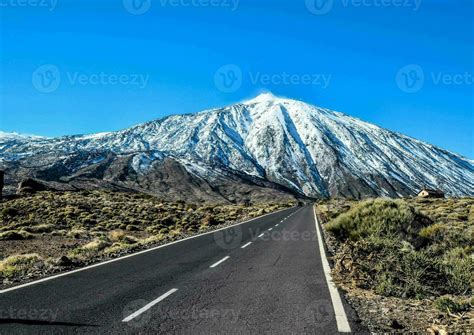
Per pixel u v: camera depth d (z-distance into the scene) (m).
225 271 11.35
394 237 14.93
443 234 16.70
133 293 8.60
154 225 32.91
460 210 41.62
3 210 36.16
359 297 8.46
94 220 34.97
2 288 9.09
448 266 10.30
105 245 19.52
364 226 17.95
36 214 37.16
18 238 23.22
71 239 23.97
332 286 9.32
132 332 6.03
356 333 6.06
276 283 9.68
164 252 15.62
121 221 35.91
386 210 18.50
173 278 10.31
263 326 6.35
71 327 6.25
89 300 7.98
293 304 7.70
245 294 8.53
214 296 8.34
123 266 12.23
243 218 43.75
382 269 10.05
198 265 12.44
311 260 13.43
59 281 9.89
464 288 9.26
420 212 19.97
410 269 9.69
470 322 6.68
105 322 6.52
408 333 6.17
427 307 7.71
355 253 11.71
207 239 20.69
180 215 44.38
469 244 15.84
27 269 12.15
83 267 12.05
